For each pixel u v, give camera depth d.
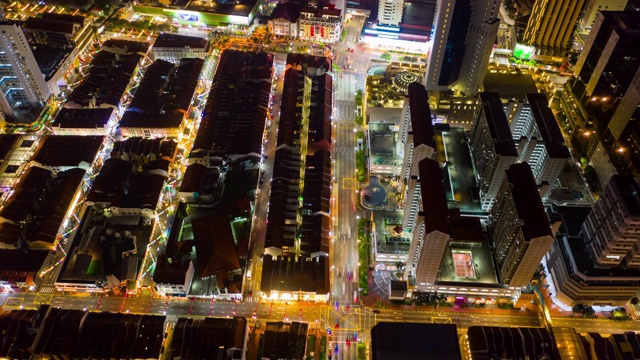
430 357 199.00
